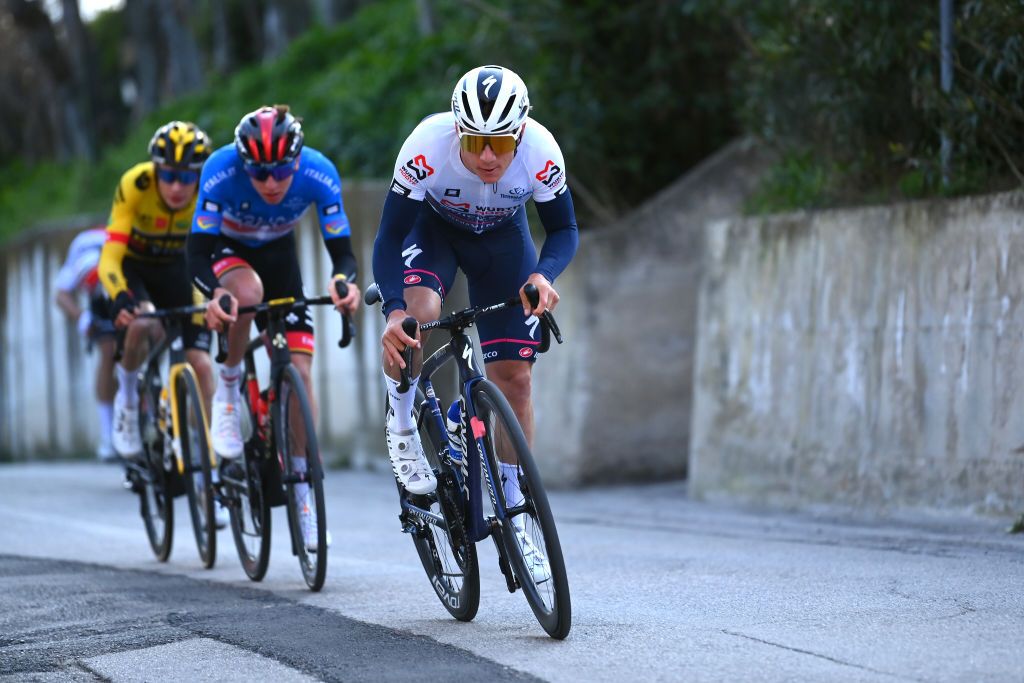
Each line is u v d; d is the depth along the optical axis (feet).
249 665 39.63
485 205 45.80
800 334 81.25
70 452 172.24
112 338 107.34
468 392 43.55
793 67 85.25
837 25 79.82
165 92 297.94
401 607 49.19
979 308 67.46
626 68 116.88
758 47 91.04
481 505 43.34
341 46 202.28
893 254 73.87
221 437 59.31
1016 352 64.85
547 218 46.55
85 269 109.60
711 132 118.93
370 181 148.05
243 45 288.10
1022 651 37.11
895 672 35.01
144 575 61.26
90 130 255.09
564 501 95.55
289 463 55.16
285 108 55.72
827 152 86.43
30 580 59.16
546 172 45.06
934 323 70.64
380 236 45.19
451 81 125.70
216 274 59.72
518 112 41.45
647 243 104.83
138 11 262.26
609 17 113.80
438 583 47.65
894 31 75.56
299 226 130.72
